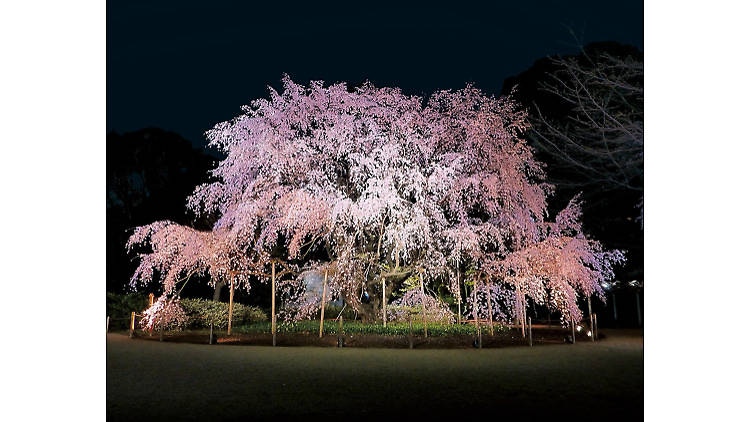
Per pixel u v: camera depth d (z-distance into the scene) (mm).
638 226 19375
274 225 14867
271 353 11516
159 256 14258
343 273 15062
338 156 15023
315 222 14117
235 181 15523
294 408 6559
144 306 17906
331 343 13094
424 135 15750
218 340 13891
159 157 24297
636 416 6273
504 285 16844
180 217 22172
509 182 14844
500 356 11086
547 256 14414
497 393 7410
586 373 9031
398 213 13875
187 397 7172
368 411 6414
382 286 16562
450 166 14297
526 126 15359
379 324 16078
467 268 16359
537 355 11266
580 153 13477
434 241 14977
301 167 15102
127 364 9984
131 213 23000
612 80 11602
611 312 23375
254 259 16656
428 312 15508
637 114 11609
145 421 6023
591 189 17344
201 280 22828
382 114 15375
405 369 9375
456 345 12867
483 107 15531
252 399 7035
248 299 22750
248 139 15039
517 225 15258
